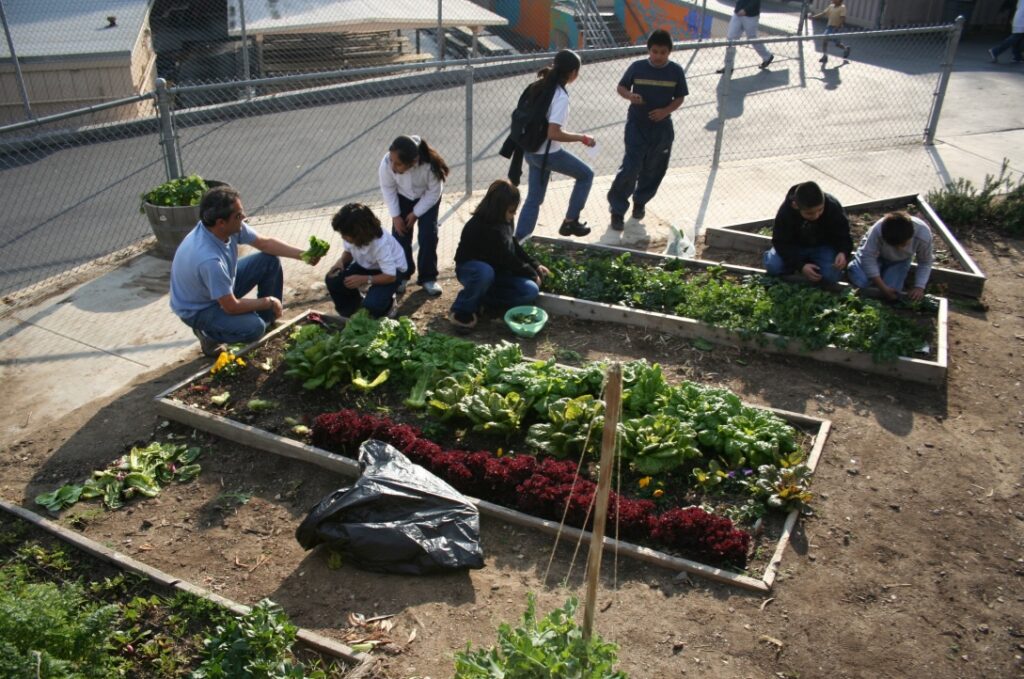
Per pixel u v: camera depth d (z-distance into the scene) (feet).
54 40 46.42
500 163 38.68
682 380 21.97
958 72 53.67
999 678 13.97
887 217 23.67
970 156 38.11
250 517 17.57
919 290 24.34
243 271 23.73
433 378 20.77
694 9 65.92
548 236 29.91
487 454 18.02
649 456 18.01
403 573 15.85
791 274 25.95
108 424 20.48
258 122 45.24
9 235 32.19
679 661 14.11
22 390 21.84
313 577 15.94
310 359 21.08
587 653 11.72
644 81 28.55
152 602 15.10
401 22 52.49
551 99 26.53
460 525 16.10
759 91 49.83
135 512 17.76
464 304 23.79
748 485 17.66
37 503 17.88
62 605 13.64
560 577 15.83
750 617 14.98
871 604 15.34
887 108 46.09
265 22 51.72
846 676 13.96
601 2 73.92
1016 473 18.71
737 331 23.18
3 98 43.50
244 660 13.04
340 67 56.13
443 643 14.46
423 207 24.61
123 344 23.90
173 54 57.21
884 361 21.90
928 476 18.56
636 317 24.25
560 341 23.80
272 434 19.38
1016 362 22.86
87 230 32.68
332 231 30.66
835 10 56.18
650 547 16.34
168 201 27.55
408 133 43.32
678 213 32.04
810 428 19.89
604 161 39.09
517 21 75.31
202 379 21.59
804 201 23.47
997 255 29.27
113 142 42.68
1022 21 54.60
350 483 18.34
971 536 16.94
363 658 13.85
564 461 18.30
